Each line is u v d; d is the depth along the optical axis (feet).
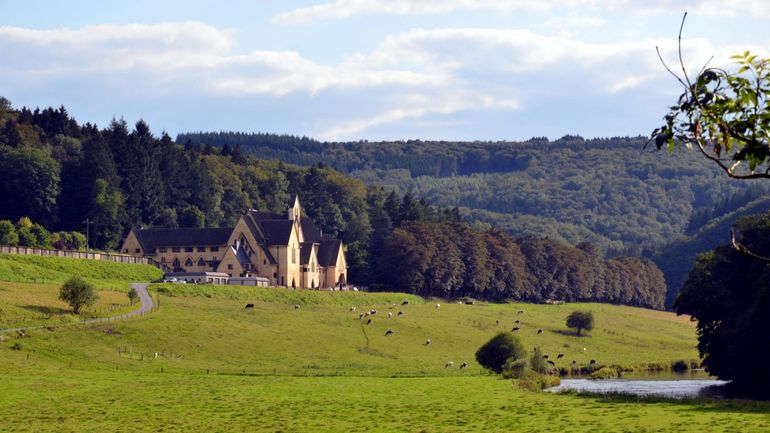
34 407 314.96
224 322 589.73
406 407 313.53
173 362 473.67
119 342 496.23
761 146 64.69
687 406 298.15
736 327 406.62
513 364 465.47
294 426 275.59
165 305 621.72
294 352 542.98
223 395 349.61
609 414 279.69
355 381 410.72
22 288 594.65
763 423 247.91
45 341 461.37
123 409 312.50
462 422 274.16
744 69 64.69
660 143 66.39
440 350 600.39
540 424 263.29
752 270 421.59
